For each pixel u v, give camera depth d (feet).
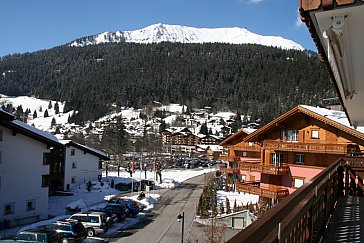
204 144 364.79
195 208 106.22
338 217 22.67
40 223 82.64
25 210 86.58
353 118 34.17
